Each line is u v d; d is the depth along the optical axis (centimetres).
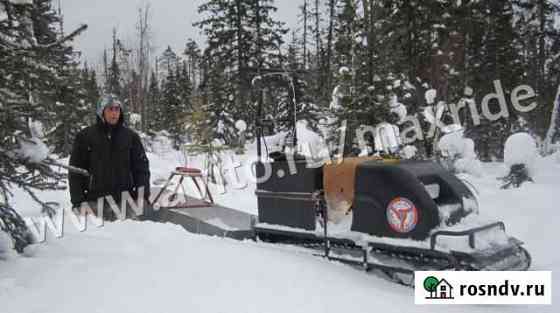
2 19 362
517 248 397
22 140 352
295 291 322
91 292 296
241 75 2467
